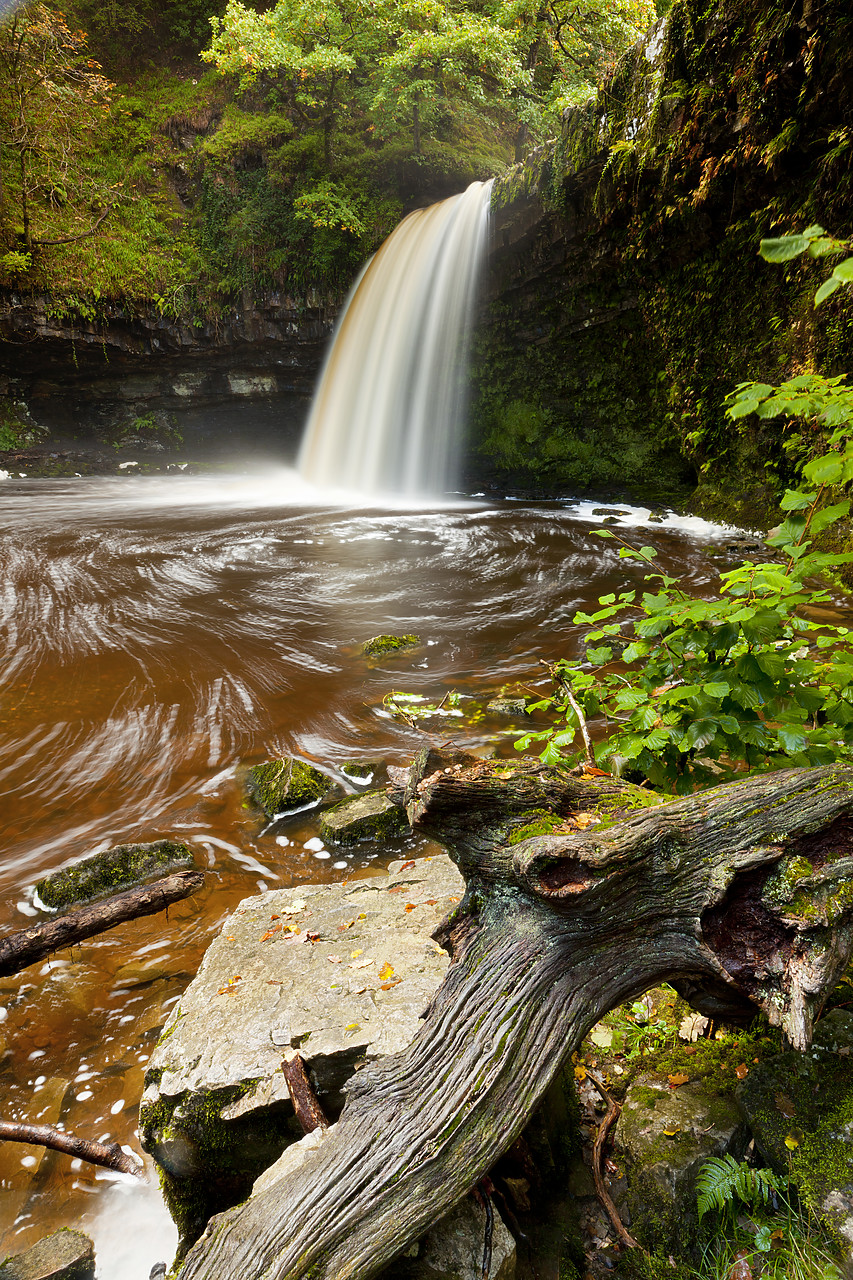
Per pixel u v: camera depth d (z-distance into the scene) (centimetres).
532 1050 159
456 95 1980
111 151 2139
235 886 346
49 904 337
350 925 254
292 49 1722
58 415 2053
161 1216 202
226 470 2059
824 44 700
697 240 989
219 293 1962
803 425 883
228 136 2058
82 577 913
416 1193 144
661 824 178
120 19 2336
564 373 1424
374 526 1204
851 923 165
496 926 178
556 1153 184
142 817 410
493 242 1381
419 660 641
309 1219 141
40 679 610
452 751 203
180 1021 214
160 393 2062
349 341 1852
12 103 1902
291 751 482
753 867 170
